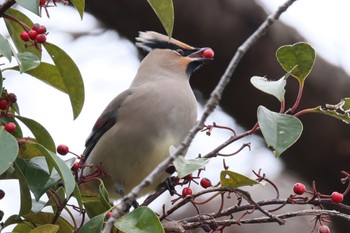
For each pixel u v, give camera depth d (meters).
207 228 7.94
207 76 13.87
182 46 12.04
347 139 13.95
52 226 7.36
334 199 7.51
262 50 13.74
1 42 7.43
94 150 10.90
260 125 7.34
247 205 7.79
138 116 10.73
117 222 7.01
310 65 7.96
